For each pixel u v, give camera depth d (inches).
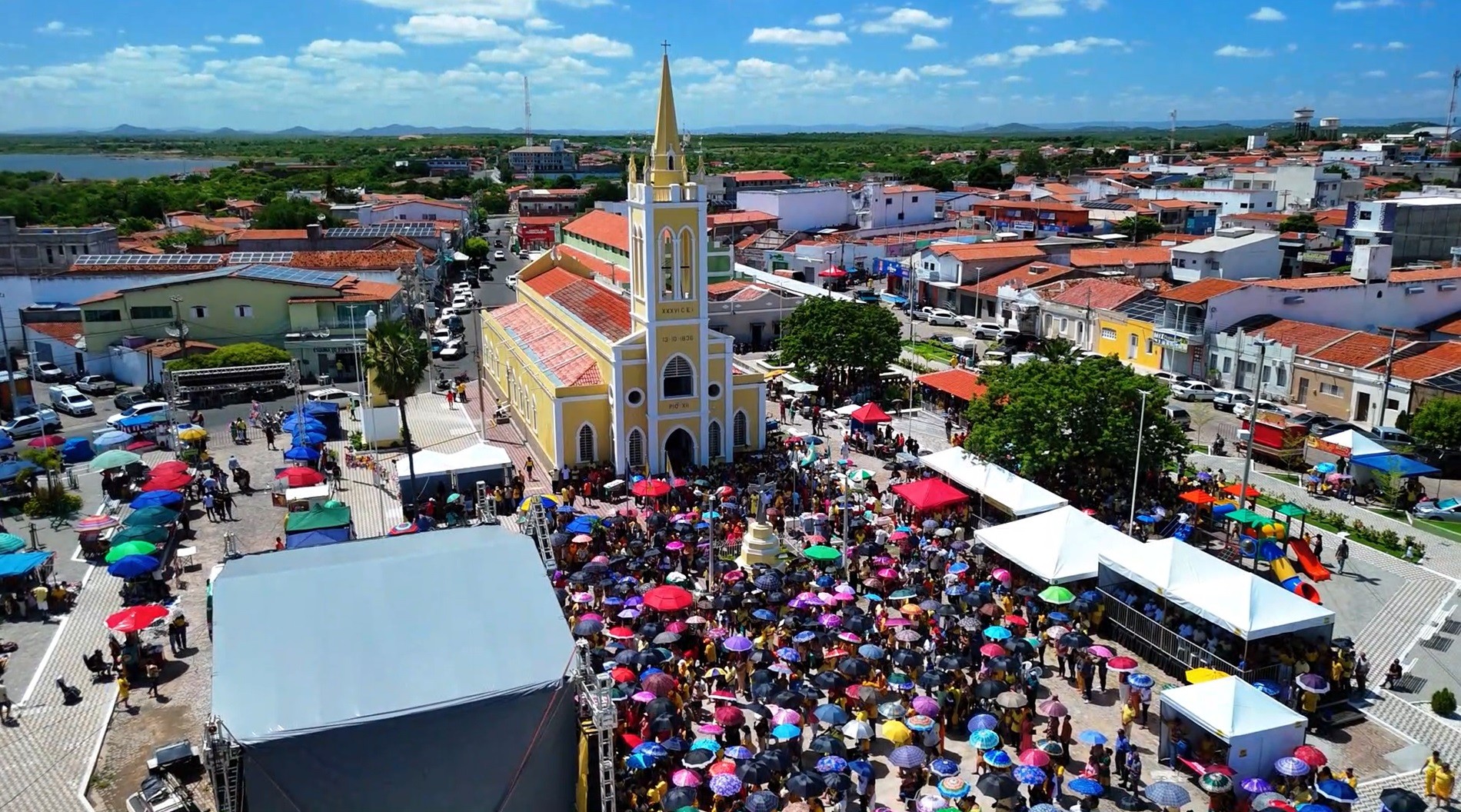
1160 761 1430.9
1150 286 4239.7
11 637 1800.0
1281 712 1373.0
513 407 3351.4
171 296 3826.3
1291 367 3304.6
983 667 1648.6
